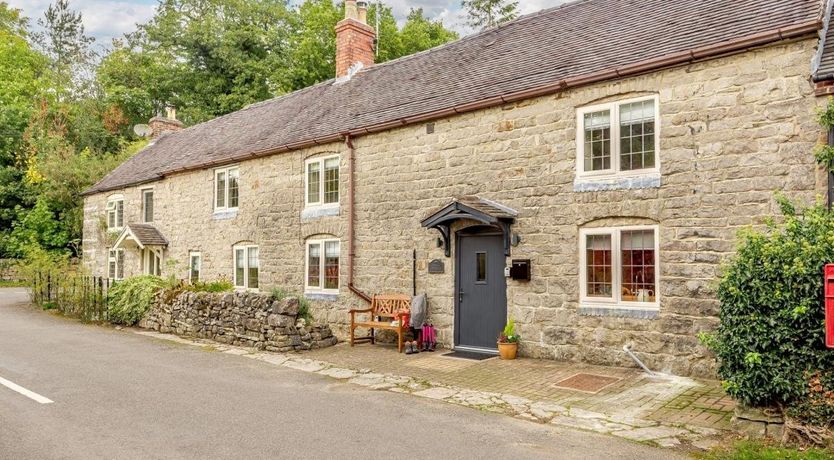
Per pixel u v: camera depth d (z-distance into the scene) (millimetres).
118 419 6457
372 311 12141
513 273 9984
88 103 37656
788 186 7625
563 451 5422
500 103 10492
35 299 20094
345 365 9766
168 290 14602
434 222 10633
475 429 6129
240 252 16562
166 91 37250
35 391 7793
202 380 8633
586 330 9320
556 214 9750
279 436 5871
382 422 6391
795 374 5277
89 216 24297
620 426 6168
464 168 11062
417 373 9023
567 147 9695
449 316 11195
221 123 21406
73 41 48250
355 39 18000
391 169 12352
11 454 5246
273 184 15336
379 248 12500
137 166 22469
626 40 10070
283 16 37281
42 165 28312
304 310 12141
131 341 12625
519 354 10078
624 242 9117
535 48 11930
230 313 12453
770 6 8719
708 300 8125
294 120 16406
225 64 34906
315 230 13961
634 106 9102
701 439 5688
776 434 5484
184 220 18625
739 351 5578
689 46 8586
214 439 5758
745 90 8031
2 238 31031
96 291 16109
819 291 5184
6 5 45625
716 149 8211
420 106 12062
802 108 7590
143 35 38875
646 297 8828
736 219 7984
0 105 34750
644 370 8625
